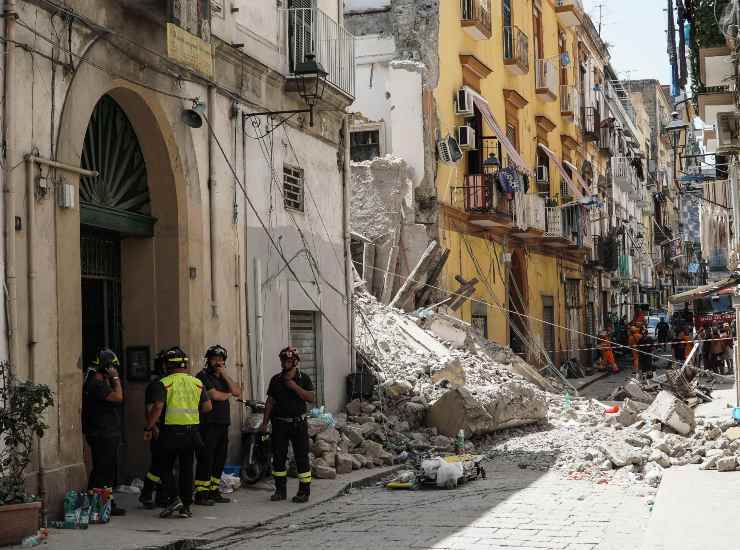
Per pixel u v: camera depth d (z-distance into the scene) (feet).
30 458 31.04
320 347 56.44
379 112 83.61
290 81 52.01
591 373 126.62
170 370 35.06
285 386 38.42
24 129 31.63
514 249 109.09
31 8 32.04
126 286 41.86
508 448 54.54
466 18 92.53
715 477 41.39
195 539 30.55
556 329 126.62
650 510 35.42
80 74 34.63
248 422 43.29
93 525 32.30
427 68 82.99
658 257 249.55
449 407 55.42
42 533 29.43
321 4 57.93
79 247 34.45
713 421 56.80
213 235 44.27
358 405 57.00
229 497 39.24
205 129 44.19
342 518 35.27
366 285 78.74
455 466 42.47
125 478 41.24
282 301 51.31
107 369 33.91
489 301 97.76
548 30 129.70
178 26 38.32
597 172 160.45
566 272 135.64
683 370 82.17
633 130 208.44
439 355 66.08
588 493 39.86
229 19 46.16
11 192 30.81
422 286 79.77
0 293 30.40
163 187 41.70
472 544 29.55
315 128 56.70
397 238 80.64
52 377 32.55
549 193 123.65
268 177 50.24
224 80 45.80
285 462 38.58
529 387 64.90
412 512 36.09
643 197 219.20
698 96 57.52
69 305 33.63
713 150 73.87
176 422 34.22
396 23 83.61
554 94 122.42
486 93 98.84
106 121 39.29
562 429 63.72
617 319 180.75
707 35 55.47
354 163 81.87
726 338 100.58
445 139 83.87
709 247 72.84
